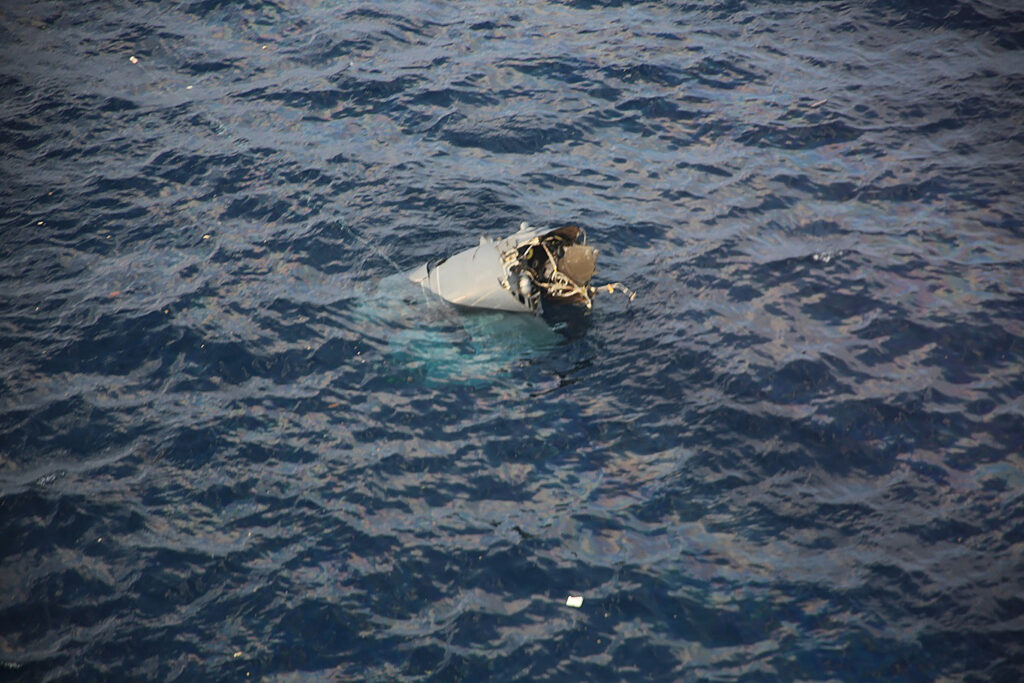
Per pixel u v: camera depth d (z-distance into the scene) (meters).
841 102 25.39
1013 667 11.91
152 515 14.55
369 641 12.70
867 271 19.44
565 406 16.28
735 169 23.02
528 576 13.48
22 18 30.47
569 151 23.88
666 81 26.59
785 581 13.23
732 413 16.06
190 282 19.48
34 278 19.69
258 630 12.88
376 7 30.81
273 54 28.34
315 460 15.41
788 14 29.92
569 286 17.94
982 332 17.67
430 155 23.75
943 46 27.80
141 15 30.61
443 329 17.81
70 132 24.81
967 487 14.54
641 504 14.52
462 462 15.30
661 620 12.81
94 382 17.08
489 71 27.19
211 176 23.00
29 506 14.72
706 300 18.75
